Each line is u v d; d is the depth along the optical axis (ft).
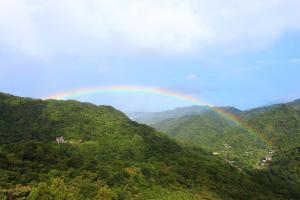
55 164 285.02
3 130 471.21
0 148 294.05
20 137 460.96
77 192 234.17
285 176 599.98
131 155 417.69
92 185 253.03
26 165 269.44
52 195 224.53
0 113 509.76
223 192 336.49
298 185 538.88
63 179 251.19
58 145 372.58
